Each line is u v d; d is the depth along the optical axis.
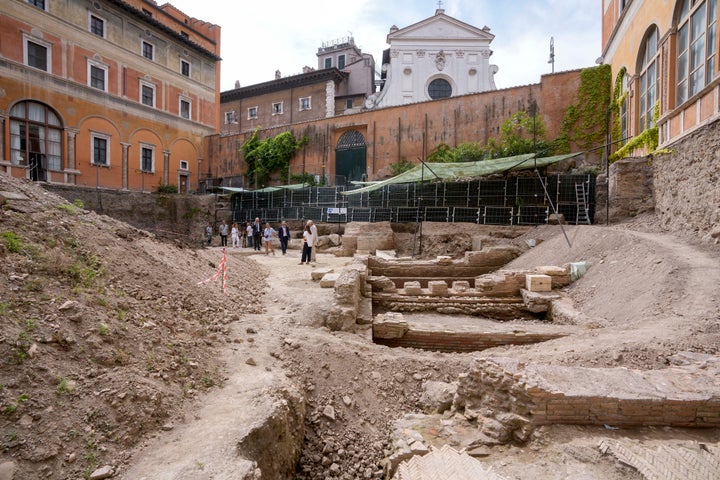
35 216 6.62
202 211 30.88
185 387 4.72
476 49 39.78
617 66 20.62
